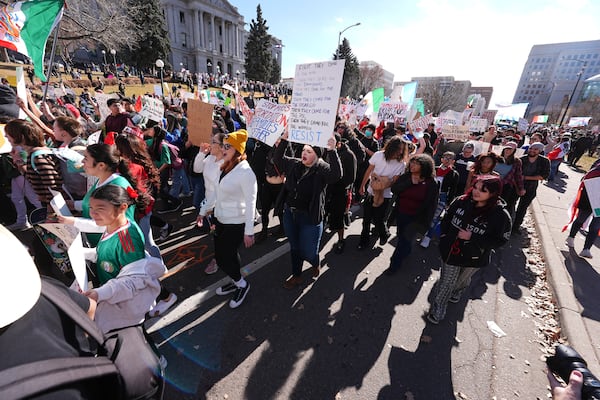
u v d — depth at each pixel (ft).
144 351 3.08
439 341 8.93
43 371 1.90
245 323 9.00
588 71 254.68
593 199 13.80
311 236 9.73
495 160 13.33
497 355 8.57
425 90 166.71
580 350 8.60
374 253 14.10
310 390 7.09
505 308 10.82
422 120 25.62
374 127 21.02
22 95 12.69
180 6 199.11
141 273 5.59
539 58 278.87
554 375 4.60
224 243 9.01
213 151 9.55
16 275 2.07
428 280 12.19
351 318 9.59
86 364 2.30
